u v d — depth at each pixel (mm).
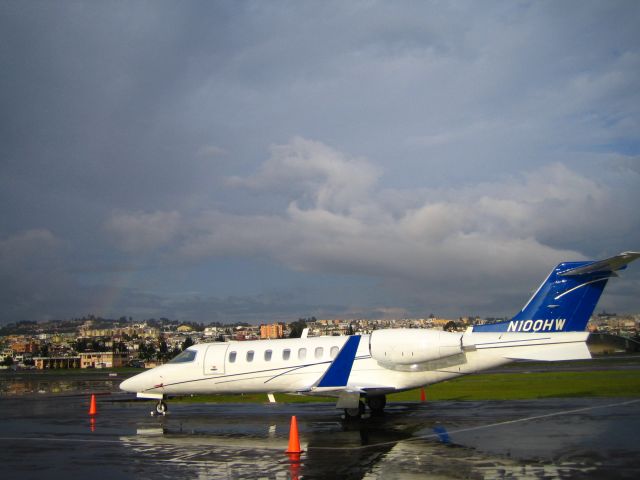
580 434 13945
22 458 13711
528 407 19297
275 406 24297
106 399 31203
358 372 19156
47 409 25641
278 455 13258
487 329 18656
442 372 18516
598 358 69250
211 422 19438
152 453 13961
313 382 20219
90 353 164375
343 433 15828
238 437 16094
